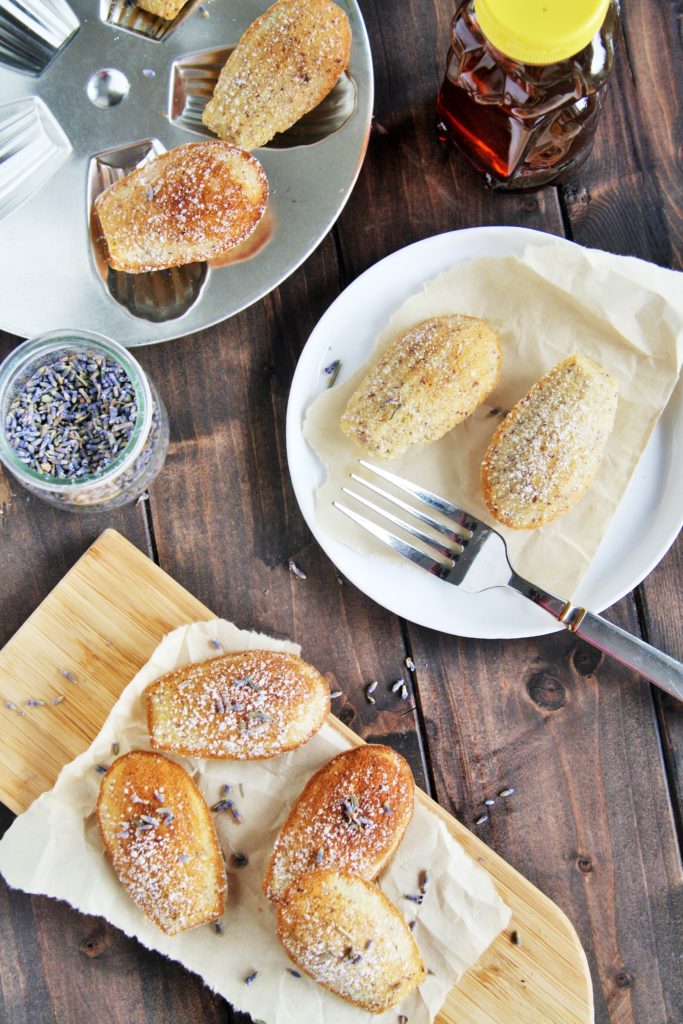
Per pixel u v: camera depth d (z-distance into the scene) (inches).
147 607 23.6
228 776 23.0
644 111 24.4
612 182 24.4
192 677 22.3
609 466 23.4
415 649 24.1
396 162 24.4
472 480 23.8
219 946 22.6
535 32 20.4
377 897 21.8
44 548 24.2
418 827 22.8
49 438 23.3
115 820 21.8
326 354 23.6
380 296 23.7
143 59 23.8
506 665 24.1
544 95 22.0
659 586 24.2
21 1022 23.5
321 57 22.6
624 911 23.9
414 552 23.2
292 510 24.3
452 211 24.4
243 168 22.8
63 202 23.8
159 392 24.3
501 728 24.0
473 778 24.0
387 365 22.9
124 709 22.7
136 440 22.5
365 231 24.4
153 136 23.9
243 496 24.3
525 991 23.0
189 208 22.6
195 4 23.7
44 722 23.5
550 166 23.6
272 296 24.4
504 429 22.9
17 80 23.8
